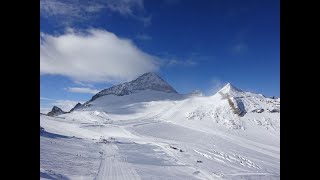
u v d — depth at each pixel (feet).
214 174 155.63
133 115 651.66
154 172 146.51
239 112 552.00
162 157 207.00
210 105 594.24
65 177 114.01
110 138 314.76
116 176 128.98
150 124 479.82
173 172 153.07
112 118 619.67
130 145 266.57
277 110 563.07
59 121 443.32
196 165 182.39
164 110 646.33
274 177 165.48
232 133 458.50
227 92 632.38
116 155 197.36
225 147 322.55
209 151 264.11
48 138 231.50
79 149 204.44
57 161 145.38
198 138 386.73
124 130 413.39
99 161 164.86
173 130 439.63
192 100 652.07
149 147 261.24
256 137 445.78
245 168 195.62
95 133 380.37
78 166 141.59
